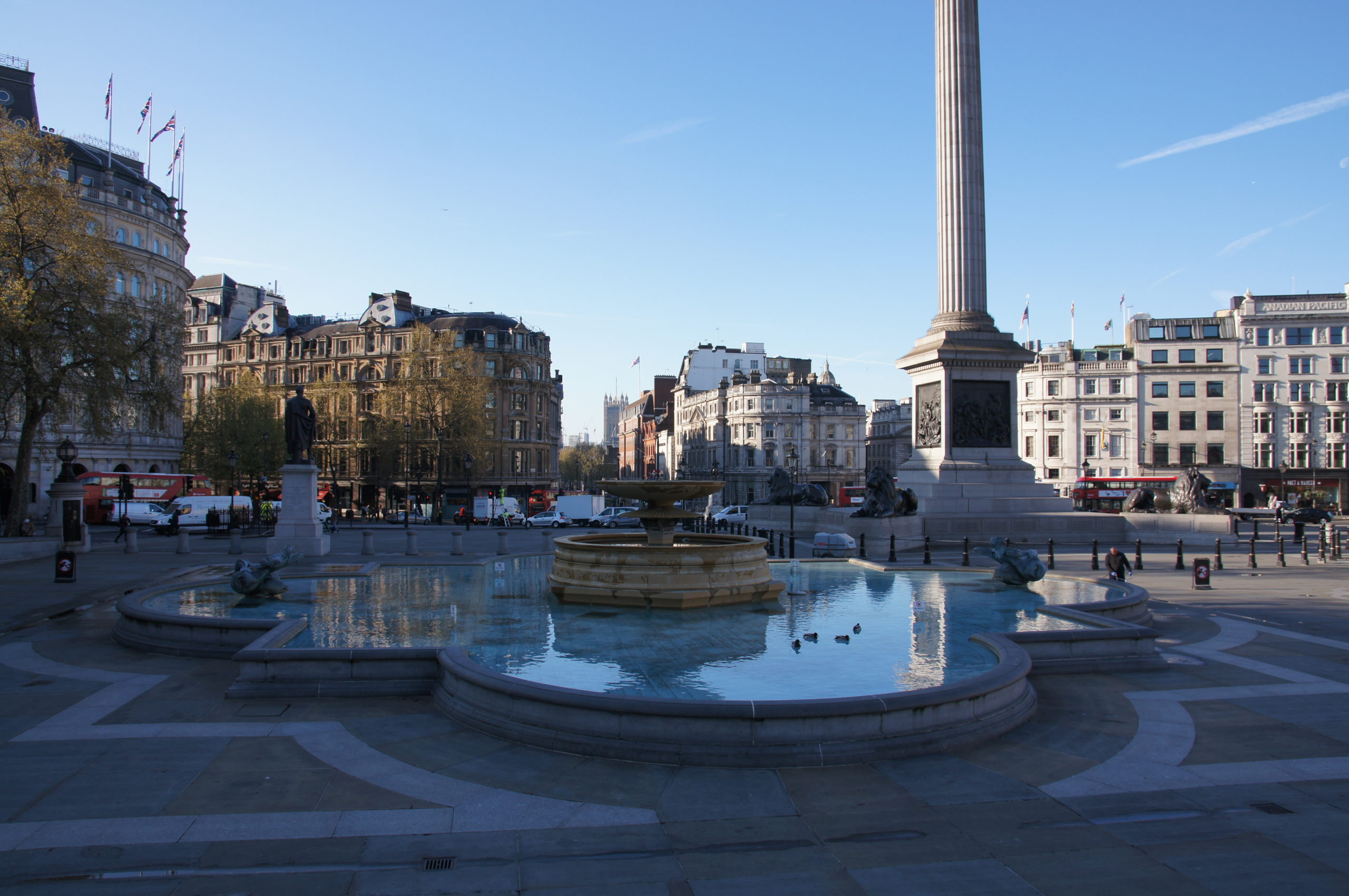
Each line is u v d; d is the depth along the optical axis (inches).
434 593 754.2
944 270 1551.4
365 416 3727.9
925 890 245.1
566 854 268.7
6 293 1290.6
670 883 249.3
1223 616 721.6
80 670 517.7
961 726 375.6
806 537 1668.3
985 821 294.0
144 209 2578.7
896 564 1003.3
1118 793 319.3
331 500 3732.8
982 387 1505.9
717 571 682.2
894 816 297.6
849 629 573.6
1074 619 588.4
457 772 341.1
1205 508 1589.6
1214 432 3243.1
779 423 4170.8
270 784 328.2
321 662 461.4
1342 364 3144.7
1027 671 429.7
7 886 244.1
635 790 320.5
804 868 258.8
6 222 1362.0
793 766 342.3
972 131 1540.4
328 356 3902.6
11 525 1405.0
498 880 251.1
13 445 2228.1
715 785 325.1
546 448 3978.8
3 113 1425.9
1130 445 3316.9
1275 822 293.3
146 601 690.8
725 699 385.7
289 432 1200.8
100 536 1866.4
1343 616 722.2
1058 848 272.2
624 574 676.1
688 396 4965.6
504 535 1289.4
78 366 1411.2
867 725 357.1
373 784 327.9
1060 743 378.0
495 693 393.4
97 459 2506.2
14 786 323.3
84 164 2460.6
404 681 462.6
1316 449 3157.0
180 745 373.7
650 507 746.2
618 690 411.2
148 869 256.5
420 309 4099.4
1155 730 397.7
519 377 3811.5
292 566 959.0
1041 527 1476.4
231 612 650.2
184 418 3090.6
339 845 274.4
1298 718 416.8
